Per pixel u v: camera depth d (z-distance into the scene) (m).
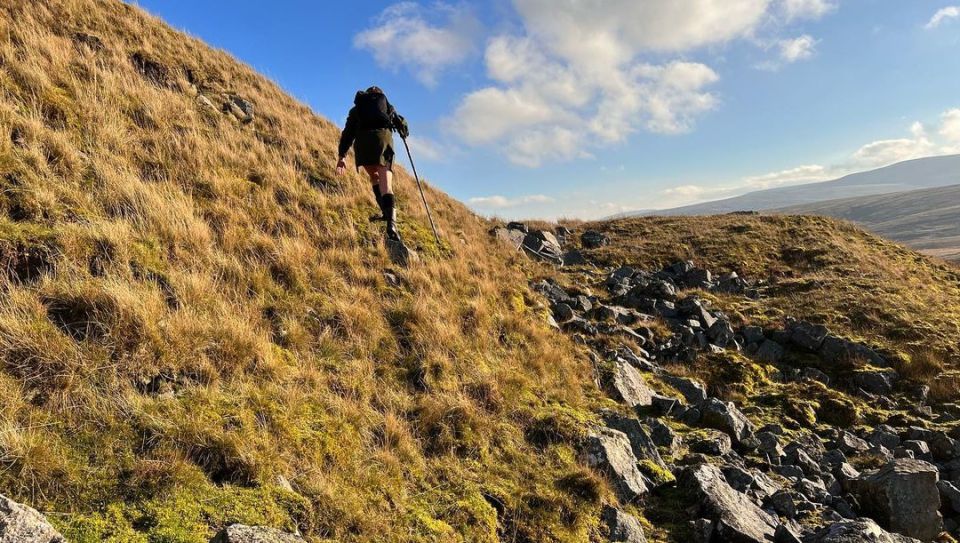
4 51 7.83
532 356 8.12
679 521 5.24
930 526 5.62
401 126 8.42
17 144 6.05
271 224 7.90
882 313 14.29
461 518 4.35
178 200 6.91
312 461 4.18
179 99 10.48
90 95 8.30
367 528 3.80
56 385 3.65
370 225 9.89
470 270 10.66
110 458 3.36
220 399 4.24
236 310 5.51
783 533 4.93
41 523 2.47
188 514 3.20
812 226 24.31
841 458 7.59
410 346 6.67
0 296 4.12
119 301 4.36
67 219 5.35
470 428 5.55
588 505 5.02
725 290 17.56
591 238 23.83
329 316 6.39
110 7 12.77
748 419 8.73
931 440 8.26
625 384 8.61
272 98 14.92
